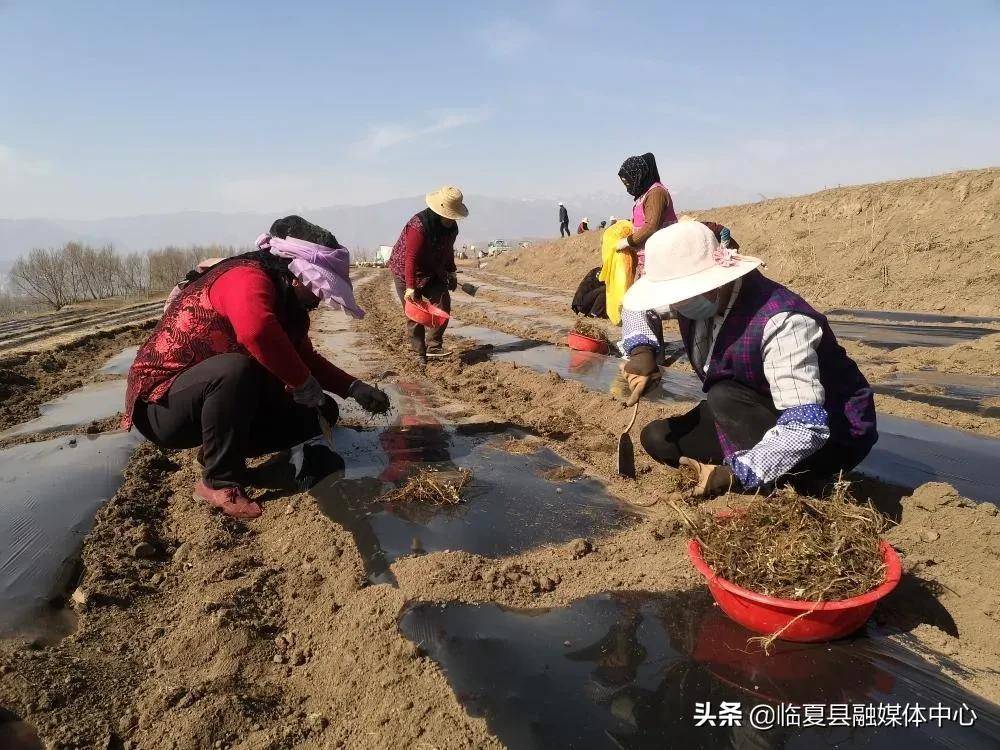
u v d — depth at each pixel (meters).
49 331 11.38
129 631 2.56
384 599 2.58
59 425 5.16
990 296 10.09
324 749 1.96
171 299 3.70
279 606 2.72
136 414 3.52
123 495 3.68
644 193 5.71
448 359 7.39
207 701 2.12
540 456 4.17
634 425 4.80
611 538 3.10
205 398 3.38
